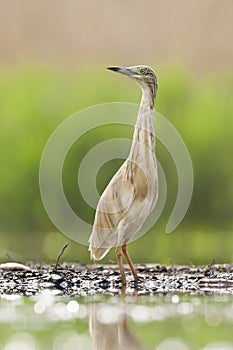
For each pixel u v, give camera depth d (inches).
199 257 776.9
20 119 1109.7
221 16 1668.3
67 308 486.0
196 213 1075.9
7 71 1208.2
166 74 1184.2
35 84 1164.5
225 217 1077.8
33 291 553.6
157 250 849.5
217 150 1091.3
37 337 409.7
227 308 483.2
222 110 1136.2
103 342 400.2
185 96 1163.9
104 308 484.4
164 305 494.0
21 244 917.2
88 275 601.9
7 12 1668.3
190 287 568.1
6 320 449.7
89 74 1217.4
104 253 582.6
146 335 414.6
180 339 405.4
